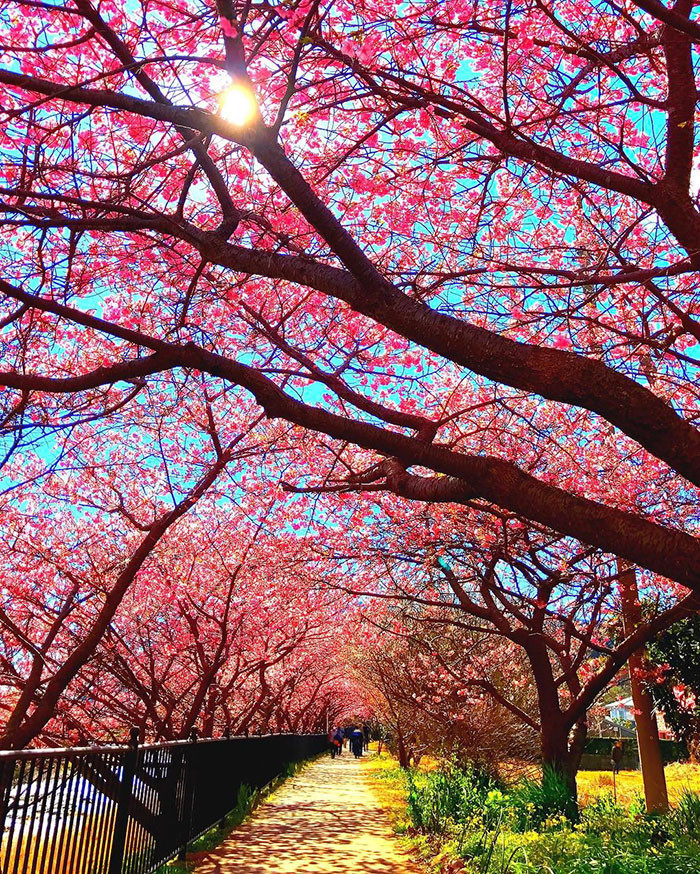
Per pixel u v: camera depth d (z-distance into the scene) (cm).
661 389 764
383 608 1591
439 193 711
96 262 794
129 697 1645
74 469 1174
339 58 471
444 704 1412
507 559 994
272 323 852
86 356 951
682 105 453
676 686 1065
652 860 634
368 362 873
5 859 381
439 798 1041
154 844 711
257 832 1073
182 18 582
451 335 376
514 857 729
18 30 612
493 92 684
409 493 445
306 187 368
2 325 547
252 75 568
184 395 943
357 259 382
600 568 1066
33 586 1272
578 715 1062
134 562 841
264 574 1412
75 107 641
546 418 977
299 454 1147
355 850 931
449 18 580
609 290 706
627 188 461
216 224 753
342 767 3188
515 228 740
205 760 967
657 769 1078
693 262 461
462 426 1010
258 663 1684
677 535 350
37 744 1162
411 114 643
